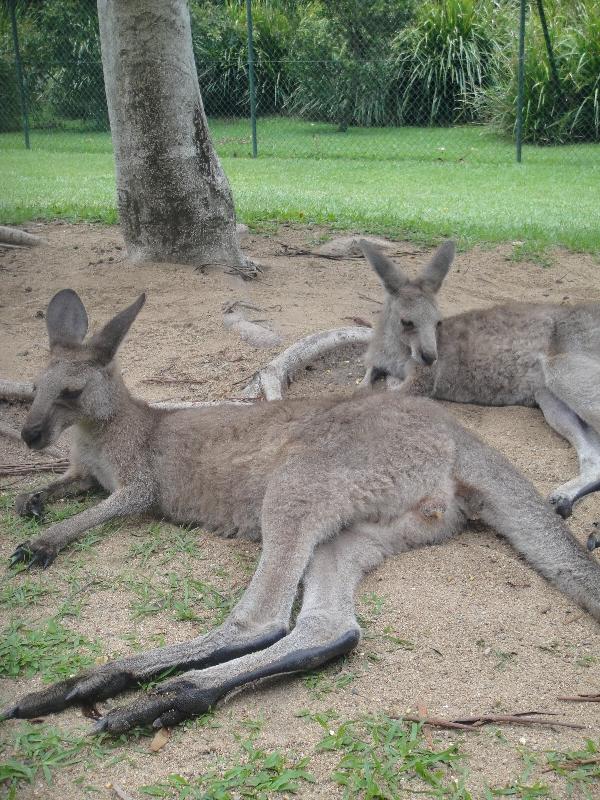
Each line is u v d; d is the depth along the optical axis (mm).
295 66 9133
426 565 1943
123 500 2105
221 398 2600
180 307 3166
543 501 1984
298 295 3383
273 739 1601
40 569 1964
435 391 2775
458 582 1905
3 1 8766
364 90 9031
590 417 2465
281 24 9398
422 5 9133
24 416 2576
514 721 1628
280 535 1860
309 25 9227
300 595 1908
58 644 1766
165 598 1872
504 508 1981
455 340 2758
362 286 3514
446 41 8844
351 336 2994
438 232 4195
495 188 5887
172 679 1652
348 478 1922
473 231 4199
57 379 2102
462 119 9164
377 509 1952
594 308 2656
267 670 1673
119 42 3277
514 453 2430
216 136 8672
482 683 1699
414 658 1744
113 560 1989
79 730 1613
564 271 3689
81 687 1649
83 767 1556
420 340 2697
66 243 3842
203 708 1632
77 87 9086
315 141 8367
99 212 4371
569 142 8195
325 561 1886
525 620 1823
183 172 3402
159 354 2859
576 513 2203
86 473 2227
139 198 3447
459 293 3412
